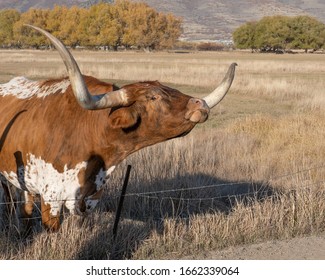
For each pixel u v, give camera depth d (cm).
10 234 877
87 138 784
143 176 1133
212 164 1341
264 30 15062
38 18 14862
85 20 14388
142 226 939
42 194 811
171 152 1315
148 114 732
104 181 812
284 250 914
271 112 2600
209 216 992
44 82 873
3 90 904
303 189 1108
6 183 912
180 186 1134
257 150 1598
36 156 806
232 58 9531
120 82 4059
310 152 1583
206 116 714
